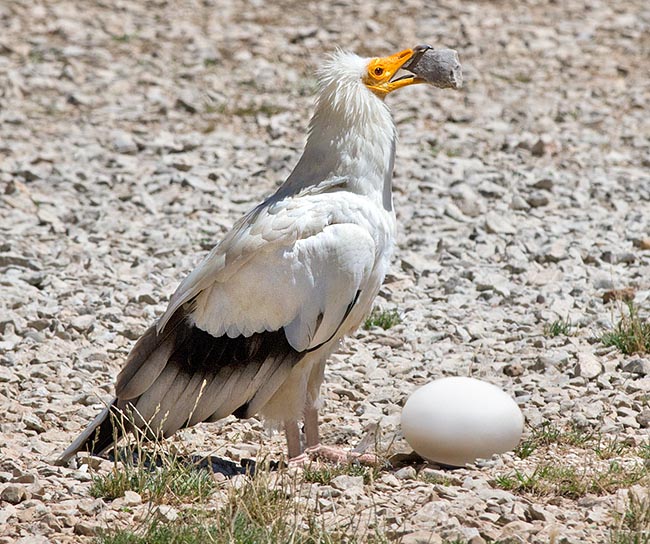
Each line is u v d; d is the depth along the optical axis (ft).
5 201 59.57
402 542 25.52
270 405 32.07
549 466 30.60
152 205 60.23
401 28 93.97
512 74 85.40
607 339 41.98
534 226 57.16
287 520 27.02
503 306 47.60
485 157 68.69
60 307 46.21
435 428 30.86
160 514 27.17
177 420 31.71
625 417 35.47
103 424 31.89
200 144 70.28
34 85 79.36
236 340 31.09
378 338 43.55
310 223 30.73
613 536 25.55
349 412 37.11
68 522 27.30
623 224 57.47
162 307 46.68
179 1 99.96
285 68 86.07
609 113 77.71
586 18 97.30
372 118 32.27
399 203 60.70
